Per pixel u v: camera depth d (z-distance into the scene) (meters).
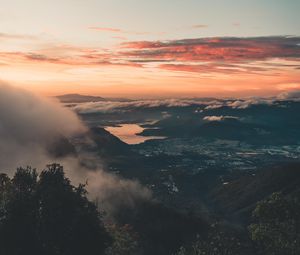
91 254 27.50
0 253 26.23
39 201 26.89
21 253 26.11
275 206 39.66
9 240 25.92
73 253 26.91
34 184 27.72
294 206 39.62
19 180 27.53
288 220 39.12
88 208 28.47
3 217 26.33
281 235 38.12
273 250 37.88
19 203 26.20
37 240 26.44
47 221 26.55
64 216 26.84
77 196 28.08
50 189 26.77
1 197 26.67
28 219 26.22
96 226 27.91
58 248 26.75
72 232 26.86
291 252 37.19
